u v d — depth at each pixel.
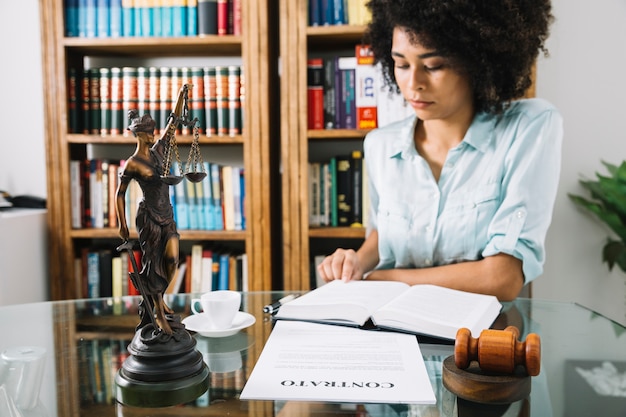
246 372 0.70
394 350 0.77
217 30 1.97
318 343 0.80
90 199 2.09
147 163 0.65
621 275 2.06
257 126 1.94
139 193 2.05
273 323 0.93
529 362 0.63
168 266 0.68
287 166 1.93
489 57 1.31
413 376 0.67
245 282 2.03
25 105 2.20
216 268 2.04
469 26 1.21
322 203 2.00
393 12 1.26
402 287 1.10
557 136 1.34
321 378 0.67
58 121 2.03
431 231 1.39
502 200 1.34
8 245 1.90
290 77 1.90
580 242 2.06
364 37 1.57
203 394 0.63
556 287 2.08
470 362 0.67
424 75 1.27
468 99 1.38
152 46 2.03
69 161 2.05
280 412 0.58
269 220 1.96
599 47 2.00
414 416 0.58
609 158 2.03
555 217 2.06
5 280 1.89
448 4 1.19
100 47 2.04
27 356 0.75
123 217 0.66
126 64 2.25
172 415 0.58
